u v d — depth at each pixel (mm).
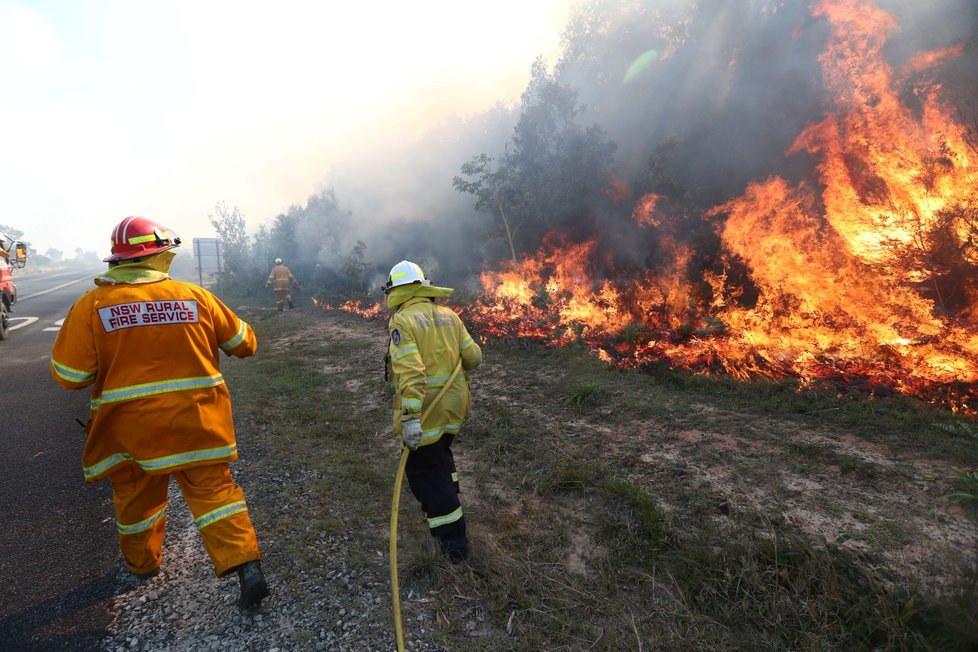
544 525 3186
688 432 4254
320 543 3100
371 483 3861
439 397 2859
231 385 6668
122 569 2971
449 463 2988
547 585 2643
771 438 3988
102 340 2420
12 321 13977
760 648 2184
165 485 2729
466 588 2654
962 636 2002
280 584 2752
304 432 5020
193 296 2625
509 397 5531
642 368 6047
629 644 2256
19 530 3430
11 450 4863
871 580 2311
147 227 2602
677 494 3350
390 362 3117
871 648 2111
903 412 4238
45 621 2562
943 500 2967
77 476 4238
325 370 7547
